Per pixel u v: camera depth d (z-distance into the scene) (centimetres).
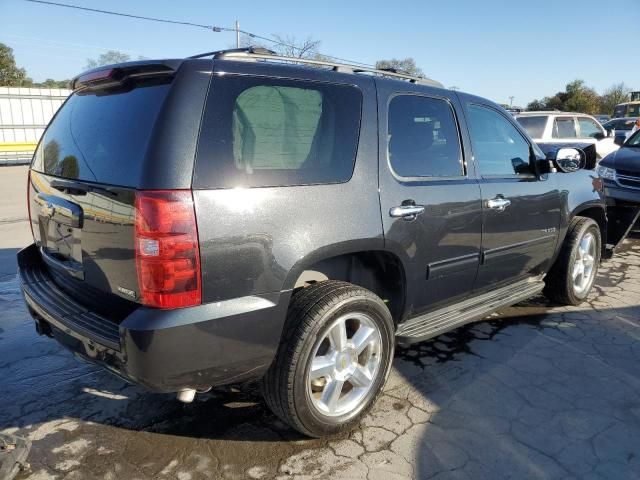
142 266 210
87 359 239
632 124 1998
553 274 455
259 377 248
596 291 513
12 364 357
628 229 567
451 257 329
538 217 403
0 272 573
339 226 258
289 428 284
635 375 342
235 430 282
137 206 209
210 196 218
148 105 228
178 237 209
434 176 319
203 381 228
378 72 317
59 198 262
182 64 226
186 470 249
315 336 250
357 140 278
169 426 285
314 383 274
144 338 208
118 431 280
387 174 288
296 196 245
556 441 271
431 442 270
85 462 254
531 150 412
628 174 729
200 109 222
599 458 258
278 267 237
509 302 384
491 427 283
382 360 289
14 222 867
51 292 279
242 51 259
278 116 248
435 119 331
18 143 2019
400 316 313
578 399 312
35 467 250
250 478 244
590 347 384
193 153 217
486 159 365
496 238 363
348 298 262
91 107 269
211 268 218
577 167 428
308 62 285
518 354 373
